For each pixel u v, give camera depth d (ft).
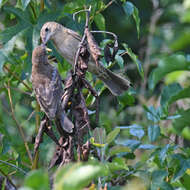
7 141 28.84
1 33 28.91
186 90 25.84
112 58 23.50
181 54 25.23
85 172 14.05
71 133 22.26
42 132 22.41
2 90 31.76
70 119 23.11
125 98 31.78
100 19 31.55
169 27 54.24
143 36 53.42
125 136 35.58
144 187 27.04
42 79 23.81
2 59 28.43
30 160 28.99
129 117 43.29
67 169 14.16
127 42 52.34
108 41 30.60
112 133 22.74
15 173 28.71
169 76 39.29
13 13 29.17
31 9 30.55
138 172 27.07
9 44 28.84
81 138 22.45
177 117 27.50
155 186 25.85
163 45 52.60
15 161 28.89
